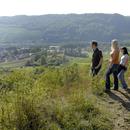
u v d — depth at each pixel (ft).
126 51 44.42
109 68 43.47
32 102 26.78
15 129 24.44
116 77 43.83
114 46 43.19
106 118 31.12
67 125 28.09
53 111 29.48
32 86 32.81
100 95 40.47
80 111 31.53
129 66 58.54
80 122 28.91
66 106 31.63
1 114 25.58
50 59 412.16
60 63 366.84
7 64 494.18
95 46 45.44
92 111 31.89
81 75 50.90
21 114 25.81
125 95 41.09
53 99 33.86
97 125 28.96
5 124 25.25
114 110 34.47
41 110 28.63
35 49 655.76
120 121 31.17
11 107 26.27
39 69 67.21
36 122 26.30
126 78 54.13
